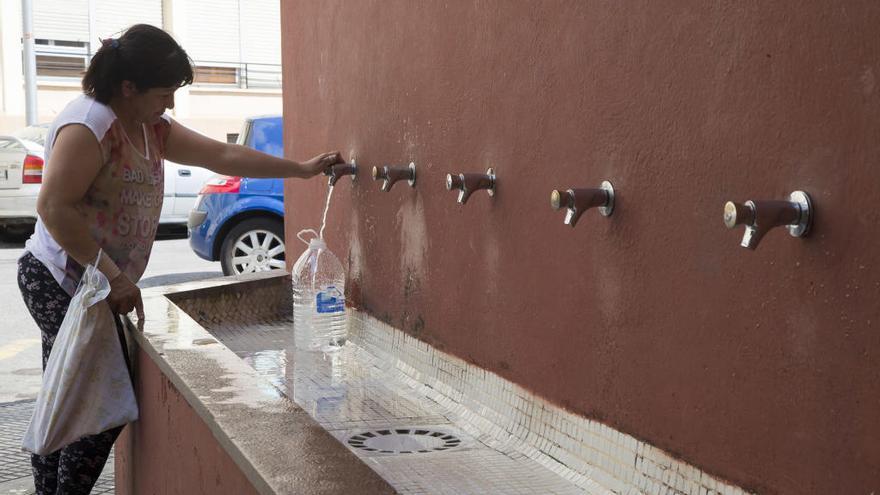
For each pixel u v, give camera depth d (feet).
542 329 6.34
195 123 68.59
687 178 4.73
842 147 3.69
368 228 9.61
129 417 8.49
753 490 4.34
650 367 5.15
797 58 3.92
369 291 9.61
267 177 10.21
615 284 5.45
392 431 7.06
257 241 28.02
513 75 6.57
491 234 7.03
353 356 9.51
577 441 5.92
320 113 11.10
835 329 3.78
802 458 4.00
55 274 8.96
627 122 5.24
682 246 4.80
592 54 5.57
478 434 6.94
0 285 29.60
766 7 4.10
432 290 8.11
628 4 5.19
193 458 6.44
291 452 4.88
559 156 6.02
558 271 6.11
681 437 4.89
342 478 4.50
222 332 10.66
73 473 8.99
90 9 65.41
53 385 8.32
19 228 41.39
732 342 4.44
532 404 6.51
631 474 5.33
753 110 4.21
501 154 6.81
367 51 9.42
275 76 72.18
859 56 3.59
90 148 8.33
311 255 10.14
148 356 8.07
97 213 8.75
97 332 8.38
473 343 7.39
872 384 3.60
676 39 4.77
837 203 3.72
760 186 4.18
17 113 63.26
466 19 7.25
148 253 9.53
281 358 9.46
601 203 5.39
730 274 4.43
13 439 14.37
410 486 5.86
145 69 8.41
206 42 69.41
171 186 38.60
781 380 4.11
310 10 11.30
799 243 3.96
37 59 63.98
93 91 8.54
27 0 55.52
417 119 8.29
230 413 5.57
